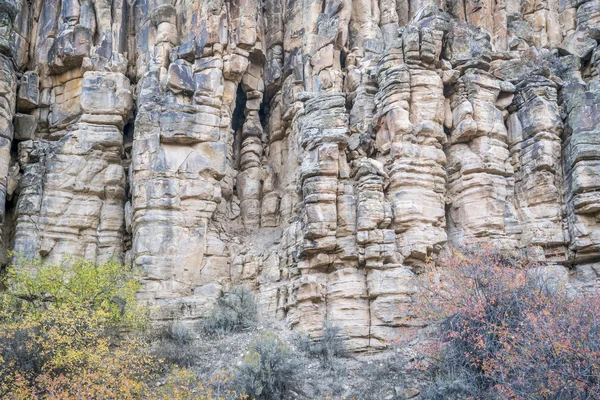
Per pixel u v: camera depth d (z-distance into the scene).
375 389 15.23
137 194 19.89
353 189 18.86
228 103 21.66
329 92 20.77
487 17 23.64
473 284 15.74
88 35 21.72
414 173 19.03
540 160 19.45
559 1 24.66
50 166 20.41
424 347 15.56
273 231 21.73
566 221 19.08
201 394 14.65
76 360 14.62
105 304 16.58
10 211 20.47
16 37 21.97
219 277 20.02
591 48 22.20
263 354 15.46
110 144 20.97
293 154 22.14
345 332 17.55
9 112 20.30
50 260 19.66
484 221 18.97
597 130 19.17
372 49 22.66
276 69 23.66
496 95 20.52
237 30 22.06
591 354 12.79
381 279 17.77
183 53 21.47
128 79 21.95
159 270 19.25
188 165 20.30
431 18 20.91
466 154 19.83
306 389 15.54
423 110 19.69
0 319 16.67
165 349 16.94
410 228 18.44
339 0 22.69
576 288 17.75
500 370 13.69
